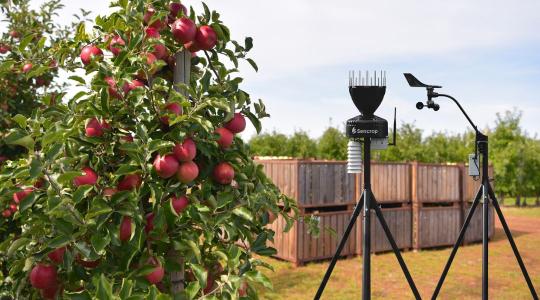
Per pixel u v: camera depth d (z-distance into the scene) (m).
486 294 4.57
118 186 2.03
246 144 2.45
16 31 4.56
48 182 1.99
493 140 21.23
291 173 7.64
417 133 15.40
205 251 2.34
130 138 2.10
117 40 2.24
